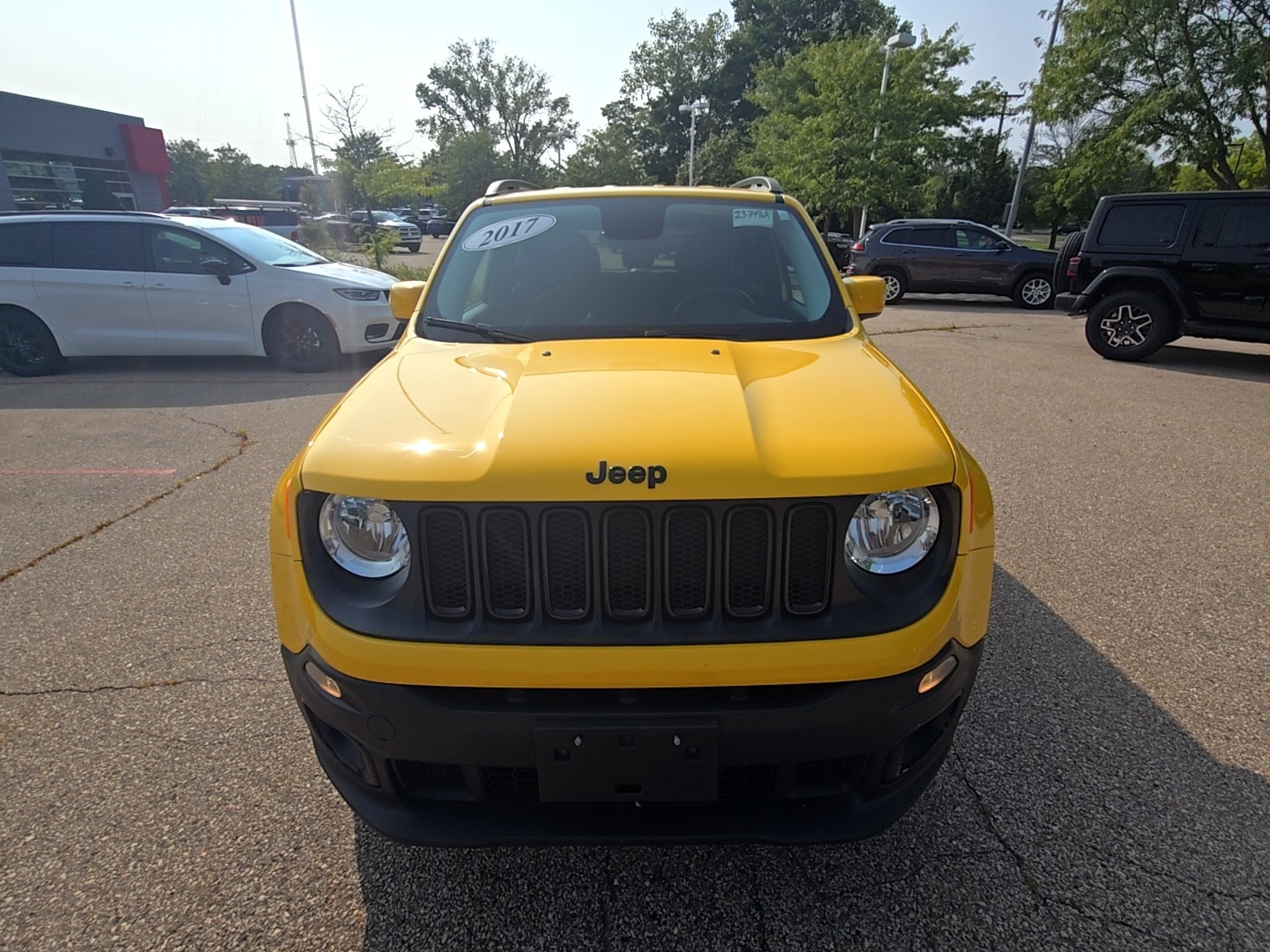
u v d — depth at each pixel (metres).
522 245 3.05
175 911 2.07
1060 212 33.53
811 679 1.71
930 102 25.77
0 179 27.34
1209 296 8.59
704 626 1.73
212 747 2.69
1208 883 2.11
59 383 8.22
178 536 4.41
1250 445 5.93
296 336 8.53
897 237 15.91
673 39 65.81
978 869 2.16
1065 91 20.83
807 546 1.73
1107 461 5.55
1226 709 2.83
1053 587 3.72
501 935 2.00
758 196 3.30
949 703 1.86
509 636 1.71
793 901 2.08
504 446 1.75
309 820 2.38
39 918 2.05
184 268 8.41
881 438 1.83
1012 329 12.16
